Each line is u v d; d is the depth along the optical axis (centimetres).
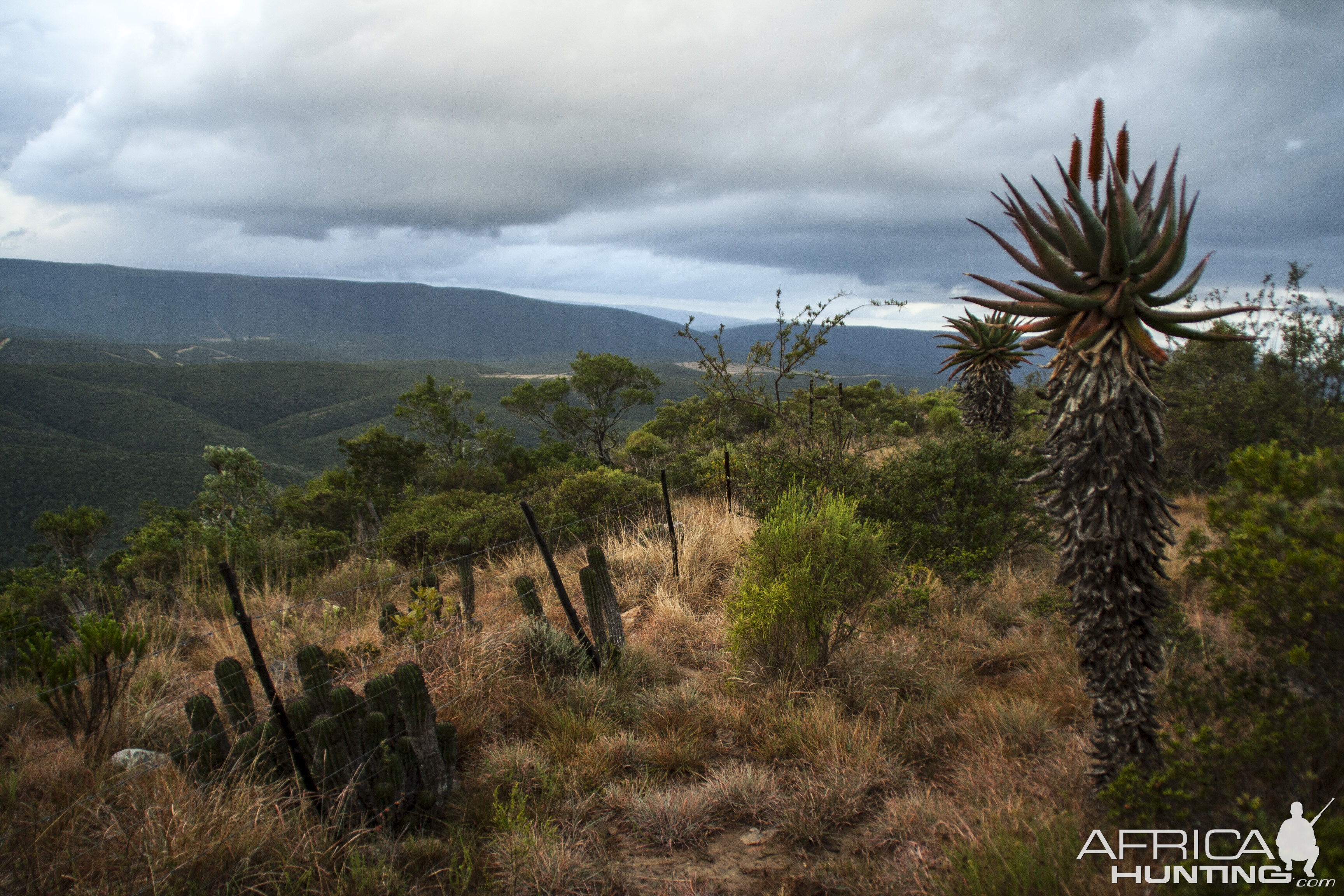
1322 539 236
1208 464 1005
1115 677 301
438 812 355
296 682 480
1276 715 255
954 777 357
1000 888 254
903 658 491
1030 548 710
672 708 456
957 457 673
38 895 280
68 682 403
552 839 322
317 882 295
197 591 745
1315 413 889
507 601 703
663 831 338
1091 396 294
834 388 835
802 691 459
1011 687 445
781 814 346
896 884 281
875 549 507
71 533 2036
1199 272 290
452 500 1268
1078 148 322
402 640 528
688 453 1363
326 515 2300
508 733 443
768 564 508
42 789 365
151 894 280
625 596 706
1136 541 290
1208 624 450
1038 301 313
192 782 347
